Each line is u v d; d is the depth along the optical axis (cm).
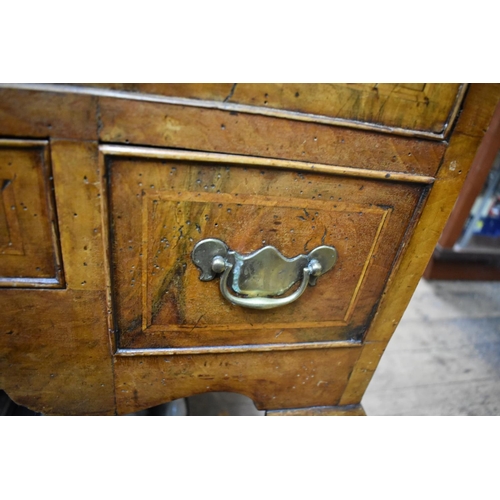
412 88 44
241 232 48
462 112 46
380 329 62
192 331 55
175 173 43
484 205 141
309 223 49
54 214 43
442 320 131
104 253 46
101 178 41
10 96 36
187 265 49
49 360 53
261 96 41
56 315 50
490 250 146
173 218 45
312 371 65
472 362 115
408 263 56
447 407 99
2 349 51
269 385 64
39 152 39
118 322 52
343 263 54
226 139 42
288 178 46
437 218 53
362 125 44
